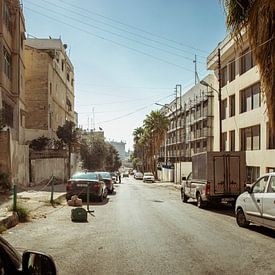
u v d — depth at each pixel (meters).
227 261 9.02
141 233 12.84
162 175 81.06
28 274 3.04
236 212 15.10
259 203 13.42
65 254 9.59
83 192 23.91
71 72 73.56
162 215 18.16
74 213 15.56
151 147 90.62
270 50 8.67
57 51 59.41
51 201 21.97
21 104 38.75
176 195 34.09
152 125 79.31
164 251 10.05
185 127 70.88
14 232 12.73
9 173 28.36
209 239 11.91
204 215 18.73
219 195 22.14
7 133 28.50
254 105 34.38
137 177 91.31
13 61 35.81
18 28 35.94
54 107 55.31
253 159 34.25
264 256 9.61
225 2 9.29
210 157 22.39
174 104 83.31
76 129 53.97
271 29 8.59
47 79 49.84
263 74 8.88
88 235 12.34
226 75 42.03
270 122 8.95
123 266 8.46
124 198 28.62
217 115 46.59
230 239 11.99
